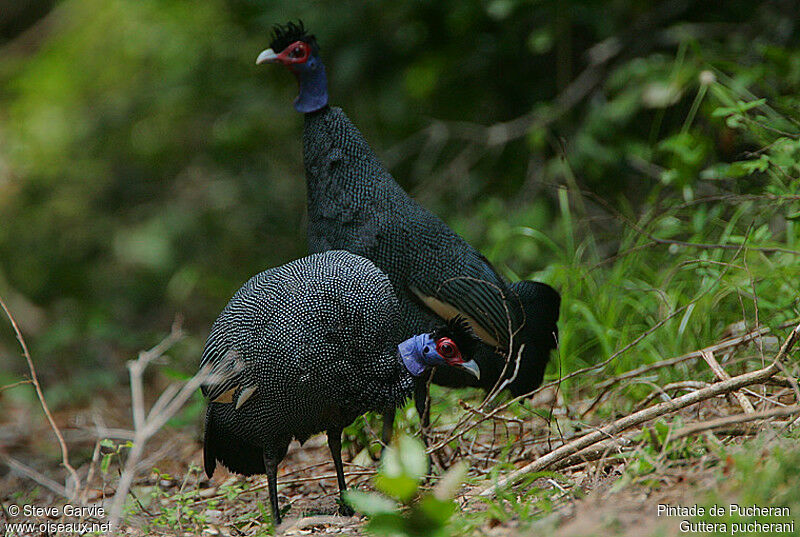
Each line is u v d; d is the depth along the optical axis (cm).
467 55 1479
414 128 1589
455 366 725
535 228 1294
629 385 855
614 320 979
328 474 862
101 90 2097
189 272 1758
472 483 717
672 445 611
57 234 2052
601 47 1362
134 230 1919
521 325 848
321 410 668
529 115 1447
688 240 1052
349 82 1548
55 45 2208
